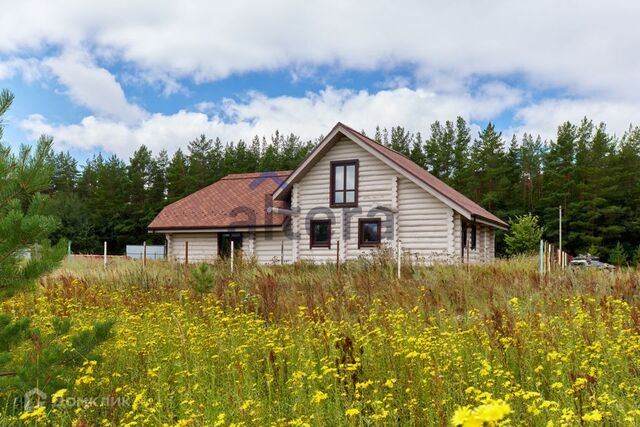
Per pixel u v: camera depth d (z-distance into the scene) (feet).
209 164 219.20
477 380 14.73
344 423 12.54
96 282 41.34
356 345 17.35
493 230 87.30
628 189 153.48
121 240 179.52
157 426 13.01
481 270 41.86
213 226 77.05
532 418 11.89
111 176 189.78
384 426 12.46
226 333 21.02
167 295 34.60
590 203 146.72
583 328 19.44
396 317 21.77
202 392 14.64
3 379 14.35
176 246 81.46
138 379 17.03
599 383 13.24
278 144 268.00
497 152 191.52
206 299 30.14
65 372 15.16
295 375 14.08
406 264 46.52
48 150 16.81
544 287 31.42
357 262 49.49
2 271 16.10
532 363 15.88
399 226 66.18
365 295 31.58
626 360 15.58
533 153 198.39
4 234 15.67
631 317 21.61
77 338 15.90
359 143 67.62
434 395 13.33
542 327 18.92
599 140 160.15
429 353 15.99
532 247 117.39
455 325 22.22
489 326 20.10
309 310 24.66
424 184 63.82
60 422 13.42
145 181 200.34
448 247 63.05
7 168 16.17
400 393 14.30
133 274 42.83
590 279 34.55
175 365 17.02
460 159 207.62
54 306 28.12
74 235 160.97
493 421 5.84
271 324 24.64
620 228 142.61
